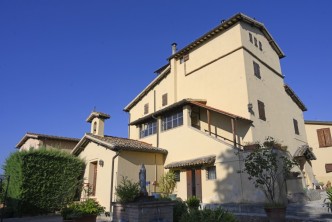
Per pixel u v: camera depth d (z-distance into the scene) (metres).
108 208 15.16
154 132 21.23
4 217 14.34
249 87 18.48
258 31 22.45
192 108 19.83
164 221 9.20
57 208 15.47
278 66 24.53
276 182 13.04
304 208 11.88
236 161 14.67
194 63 22.80
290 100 25.09
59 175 15.99
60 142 24.48
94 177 17.86
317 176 26.39
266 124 19.19
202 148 16.80
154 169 18.27
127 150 16.69
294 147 22.83
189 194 16.91
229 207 13.80
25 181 14.40
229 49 20.14
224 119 18.98
